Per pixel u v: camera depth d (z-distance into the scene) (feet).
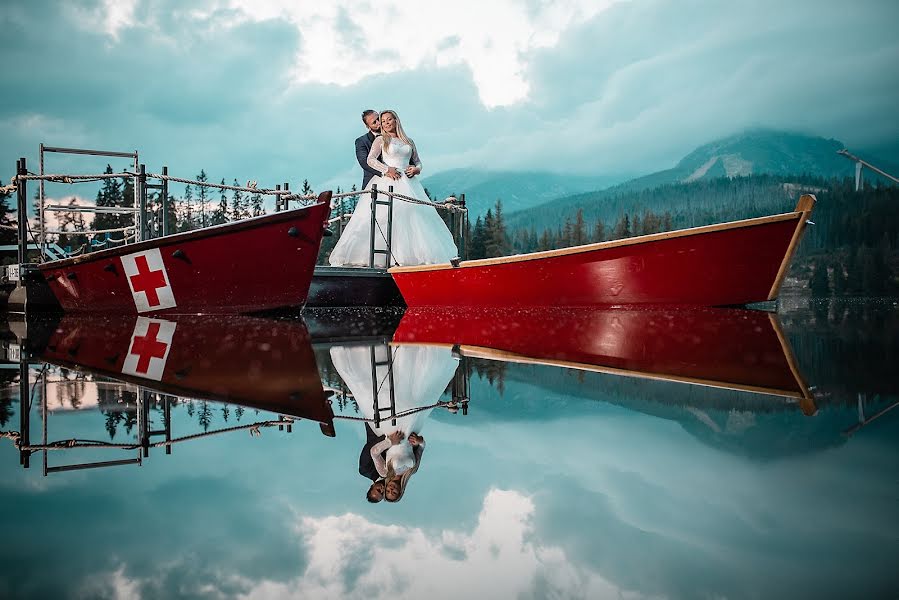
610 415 5.19
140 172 23.84
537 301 22.58
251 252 19.84
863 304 37.50
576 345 11.46
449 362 9.43
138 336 14.25
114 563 2.34
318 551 2.46
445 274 24.09
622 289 21.34
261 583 2.14
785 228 19.03
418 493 3.22
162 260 20.39
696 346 10.89
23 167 24.43
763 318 18.35
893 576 2.11
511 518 2.80
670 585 2.05
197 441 4.56
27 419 5.49
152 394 6.75
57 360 10.00
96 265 21.21
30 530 2.74
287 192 28.40
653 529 2.59
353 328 16.22
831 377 7.02
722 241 19.74
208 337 13.70
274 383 7.59
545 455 3.93
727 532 2.54
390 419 5.39
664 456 3.79
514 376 7.75
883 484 3.13
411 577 2.19
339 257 29.63
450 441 4.44
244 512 2.97
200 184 25.32
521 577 2.15
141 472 3.74
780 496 2.97
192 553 2.45
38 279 24.48
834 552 2.31
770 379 6.99
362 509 2.99
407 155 29.30
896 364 8.11
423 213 29.04
